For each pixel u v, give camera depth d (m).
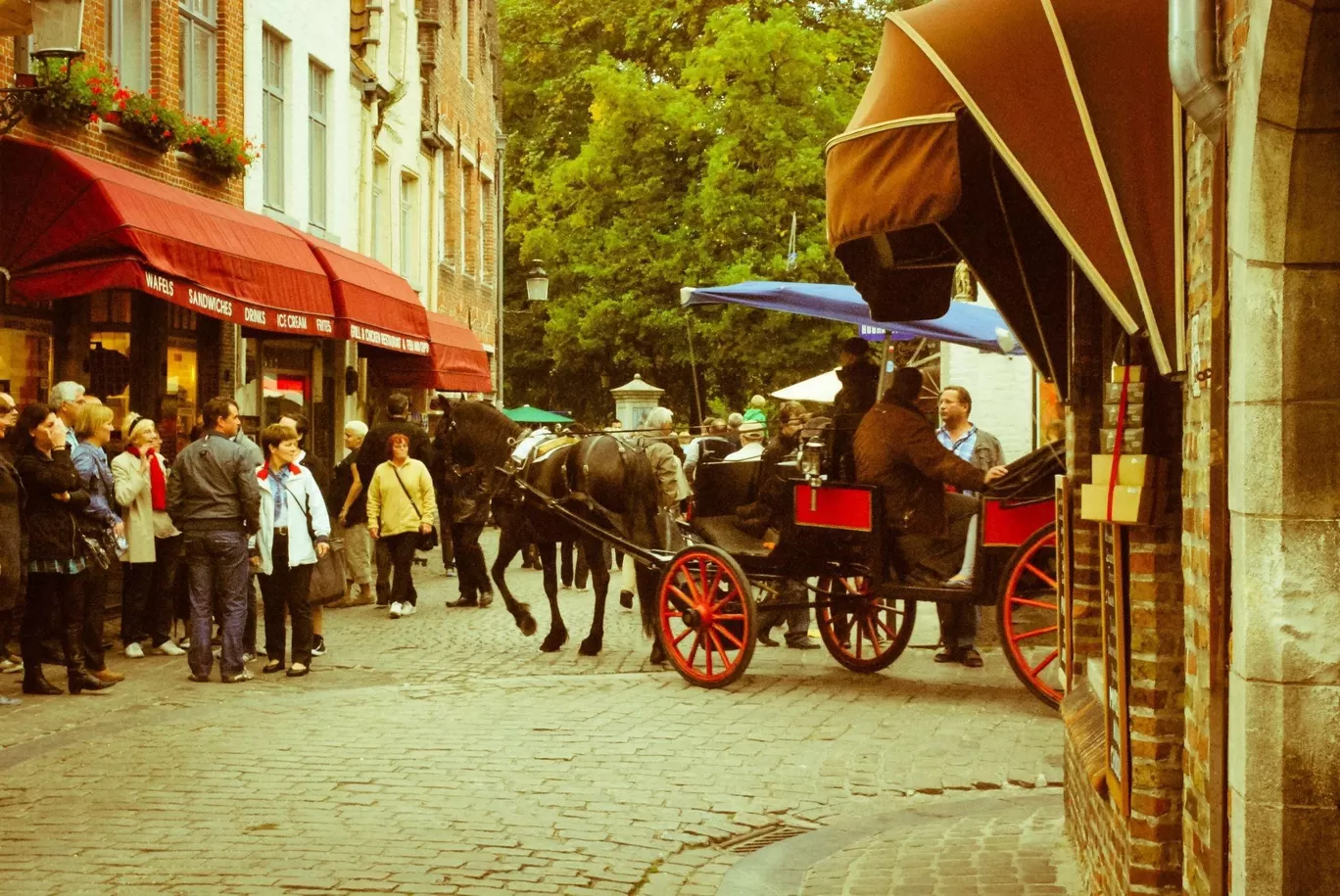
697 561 11.03
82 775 8.00
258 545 11.64
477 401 14.19
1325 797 3.59
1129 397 4.74
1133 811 4.59
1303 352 3.59
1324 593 3.59
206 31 18.17
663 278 34.66
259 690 10.92
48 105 13.83
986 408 18.39
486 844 6.60
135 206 13.70
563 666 12.10
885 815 7.17
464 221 33.84
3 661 11.80
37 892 5.86
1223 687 3.81
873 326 15.80
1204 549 4.07
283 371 20.91
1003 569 9.93
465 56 33.03
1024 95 4.91
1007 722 9.48
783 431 12.85
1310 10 3.30
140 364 16.23
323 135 23.09
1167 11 4.80
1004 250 6.79
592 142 35.62
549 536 12.79
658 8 38.34
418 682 11.34
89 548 10.98
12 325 13.79
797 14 36.31
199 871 6.15
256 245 16.31
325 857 6.36
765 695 10.51
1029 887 5.74
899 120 5.28
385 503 15.78
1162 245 4.61
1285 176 3.53
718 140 33.81
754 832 6.95
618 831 6.88
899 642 11.31
